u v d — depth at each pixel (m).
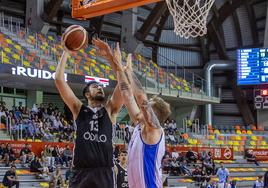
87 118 4.20
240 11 33.97
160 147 3.88
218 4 33.41
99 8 9.38
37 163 18.89
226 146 30.20
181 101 31.44
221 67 33.78
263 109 32.31
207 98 31.62
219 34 34.69
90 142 4.12
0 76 21.00
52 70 22.53
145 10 33.38
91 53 28.53
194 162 25.20
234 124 35.44
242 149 30.44
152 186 3.84
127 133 23.77
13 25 27.58
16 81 22.56
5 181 16.45
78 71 24.91
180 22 11.37
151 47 34.50
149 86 28.86
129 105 3.91
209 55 35.91
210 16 34.00
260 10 33.88
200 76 35.66
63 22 29.50
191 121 32.72
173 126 29.25
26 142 20.12
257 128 32.75
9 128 20.97
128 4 8.93
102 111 4.25
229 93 35.62
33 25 27.41
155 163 3.86
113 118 4.32
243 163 28.30
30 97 25.97
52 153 20.25
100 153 4.12
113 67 4.03
